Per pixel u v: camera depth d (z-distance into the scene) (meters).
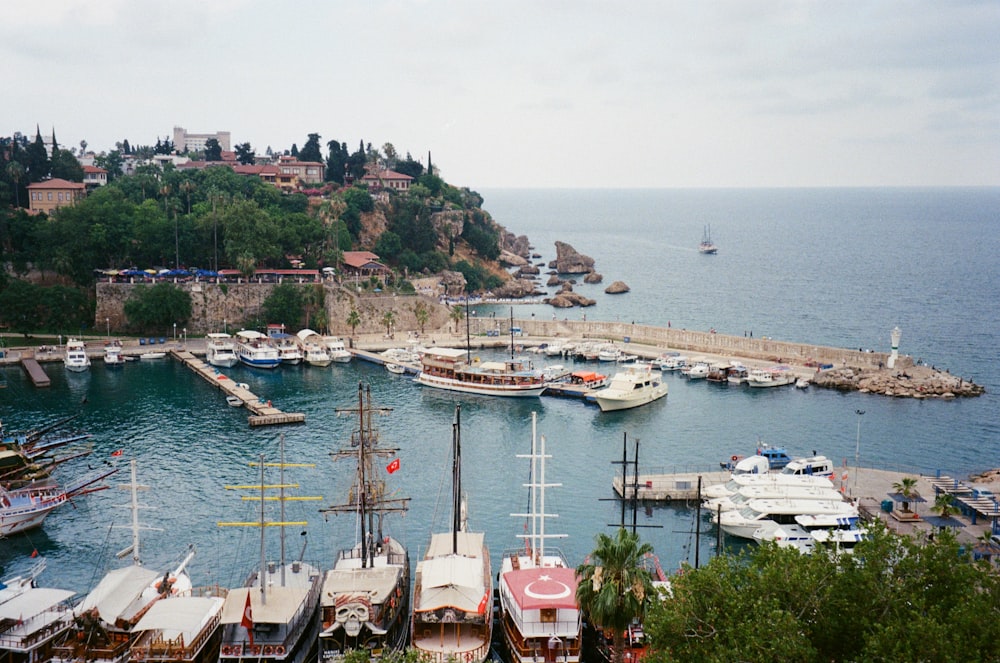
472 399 181.25
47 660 74.69
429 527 109.19
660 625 60.00
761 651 54.88
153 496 118.62
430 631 78.75
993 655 51.66
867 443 147.88
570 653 75.25
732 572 66.00
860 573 60.25
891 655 52.34
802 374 193.25
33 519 107.81
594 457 139.50
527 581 79.31
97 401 172.00
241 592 77.44
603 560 64.38
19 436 138.00
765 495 110.25
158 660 73.00
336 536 106.44
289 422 157.75
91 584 94.25
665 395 181.88
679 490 119.12
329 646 75.12
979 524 104.38
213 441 145.00
